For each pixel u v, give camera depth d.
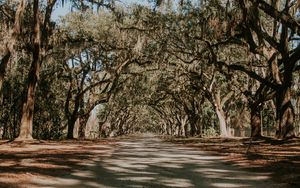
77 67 48.81
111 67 47.94
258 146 26.89
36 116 53.91
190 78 50.97
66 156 19.98
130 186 11.02
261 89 36.34
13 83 46.50
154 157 20.38
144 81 55.50
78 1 33.31
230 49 41.16
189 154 22.56
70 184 11.17
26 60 40.81
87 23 41.12
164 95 70.25
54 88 53.62
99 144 34.19
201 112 64.81
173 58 49.22
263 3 24.11
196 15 33.97
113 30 40.28
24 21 33.38
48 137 54.81
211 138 49.12
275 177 12.55
